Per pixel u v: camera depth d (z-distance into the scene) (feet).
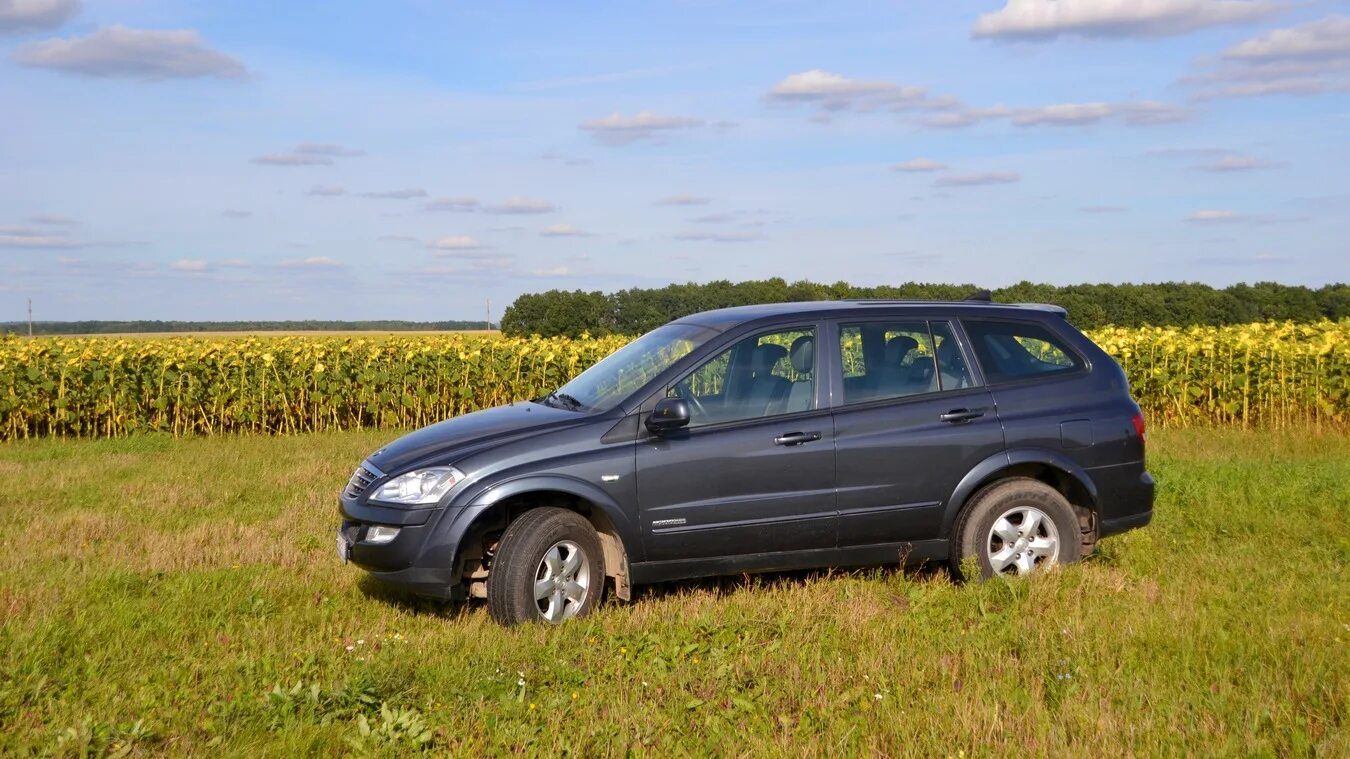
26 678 15.31
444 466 19.49
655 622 18.94
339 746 13.53
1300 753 13.01
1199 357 54.44
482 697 14.88
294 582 22.24
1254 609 19.17
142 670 16.37
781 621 18.69
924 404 21.59
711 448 20.26
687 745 13.46
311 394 57.11
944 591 20.88
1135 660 16.37
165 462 42.09
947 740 13.51
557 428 20.03
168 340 63.57
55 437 53.98
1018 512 21.97
